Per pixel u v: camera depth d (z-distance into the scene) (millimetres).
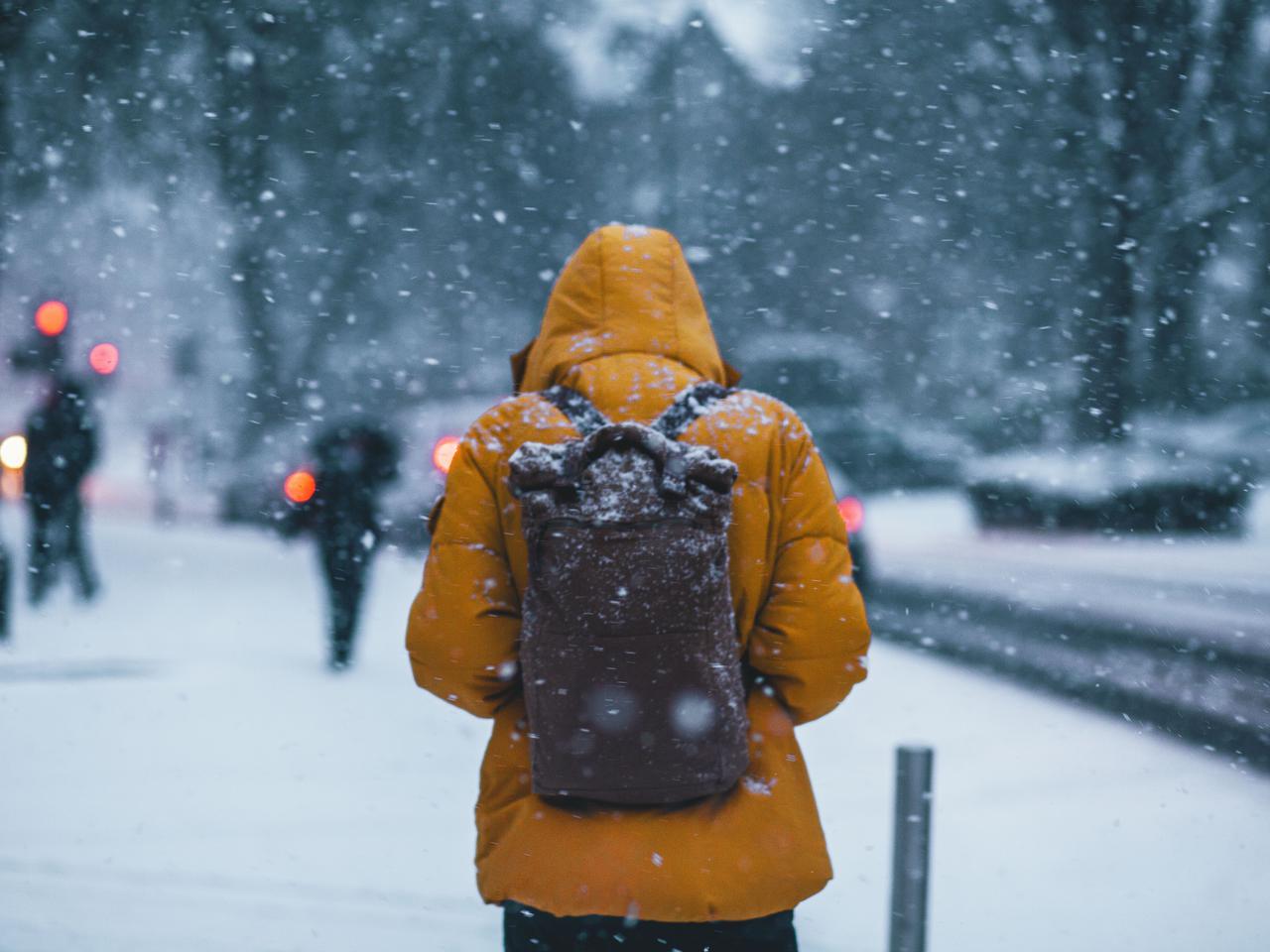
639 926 2787
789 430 2861
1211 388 30703
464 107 31312
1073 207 31172
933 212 34281
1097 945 4836
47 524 14227
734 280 37625
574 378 2857
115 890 5309
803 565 2816
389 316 33469
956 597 16188
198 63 24625
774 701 2881
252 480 27109
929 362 38031
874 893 5430
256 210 28875
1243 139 29156
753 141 36531
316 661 11156
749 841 2732
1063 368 33031
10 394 19469
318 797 6781
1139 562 19625
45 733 8273
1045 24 29906
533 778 2689
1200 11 28766
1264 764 7652
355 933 4848
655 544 2596
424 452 21094
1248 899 5289
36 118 20609
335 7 27547
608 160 35125
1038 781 7223
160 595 15539
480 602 2779
